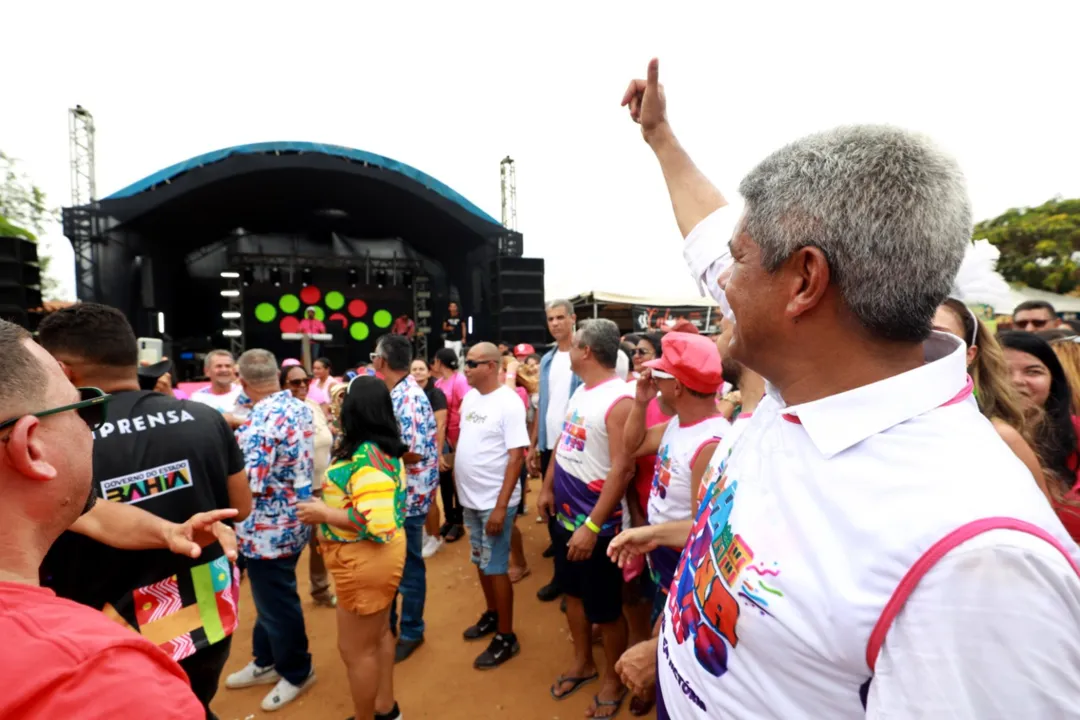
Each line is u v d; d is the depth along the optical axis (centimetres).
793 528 66
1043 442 176
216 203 1277
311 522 200
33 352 71
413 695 266
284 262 1543
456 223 1346
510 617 293
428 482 315
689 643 82
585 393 255
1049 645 49
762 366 78
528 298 1296
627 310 1469
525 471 501
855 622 57
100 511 146
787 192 67
